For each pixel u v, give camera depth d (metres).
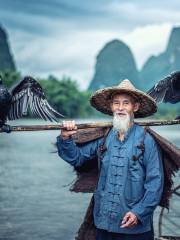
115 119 3.35
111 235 3.37
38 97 3.48
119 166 3.31
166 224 7.64
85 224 3.59
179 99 4.06
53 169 16.55
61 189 11.60
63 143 3.44
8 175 14.63
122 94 3.37
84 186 3.62
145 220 3.24
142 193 3.30
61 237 6.98
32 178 13.88
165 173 3.45
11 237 6.93
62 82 132.12
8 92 3.32
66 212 8.77
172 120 3.53
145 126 3.50
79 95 134.50
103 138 3.48
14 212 8.72
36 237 6.97
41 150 27.00
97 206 3.40
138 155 3.29
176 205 9.04
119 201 3.28
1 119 3.35
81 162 3.55
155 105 3.42
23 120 93.38
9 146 31.16
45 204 9.55
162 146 3.41
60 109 128.38
